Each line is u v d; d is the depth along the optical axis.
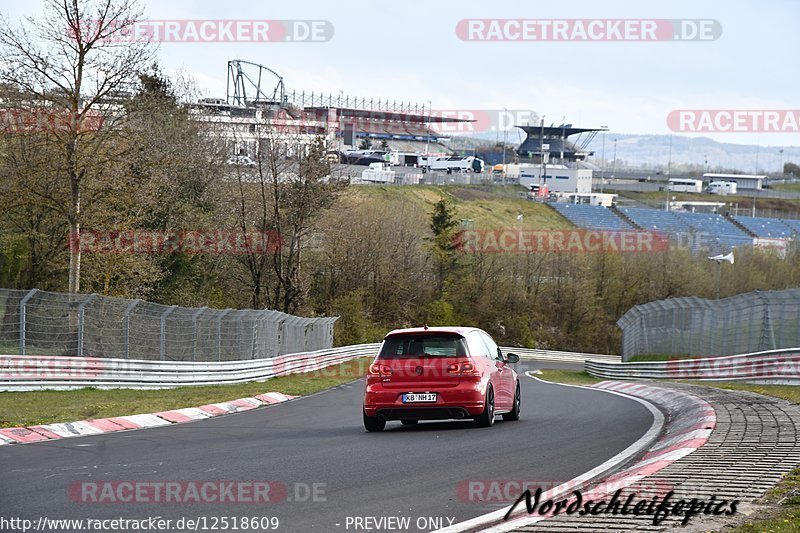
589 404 33.81
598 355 139.12
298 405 37.56
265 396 40.56
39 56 55.31
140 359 41.62
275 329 60.53
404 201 160.88
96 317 38.97
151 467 16.98
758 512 11.62
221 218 88.56
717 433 19.69
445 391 24.03
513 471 16.20
